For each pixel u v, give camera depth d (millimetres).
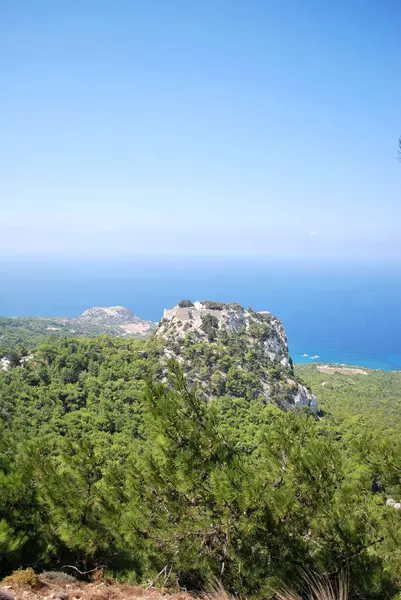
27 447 9078
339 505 7168
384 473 8117
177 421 7859
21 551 7609
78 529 8109
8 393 34250
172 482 7668
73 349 45562
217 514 7176
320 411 56188
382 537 7188
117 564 8477
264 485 7207
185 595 7129
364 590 6312
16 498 8305
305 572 6527
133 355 46188
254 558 6840
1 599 5734
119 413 33438
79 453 9281
